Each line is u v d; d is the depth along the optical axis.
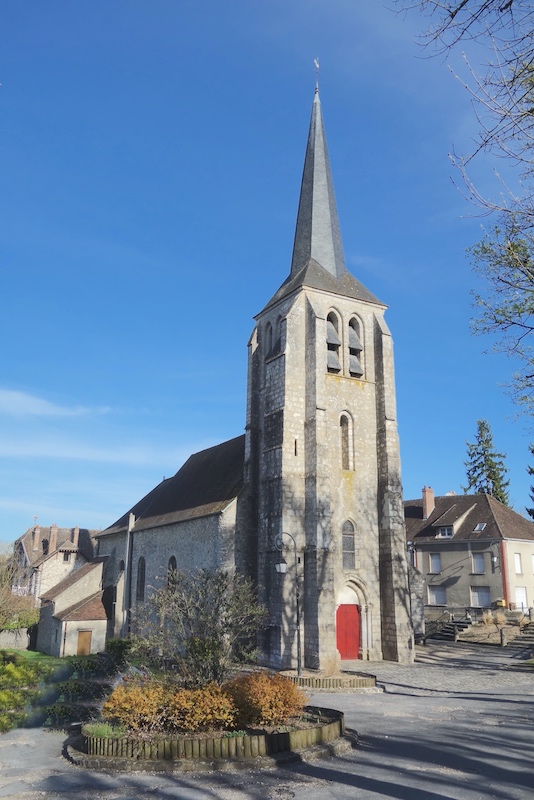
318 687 23.11
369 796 10.42
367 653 30.70
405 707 19.23
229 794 10.67
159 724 14.07
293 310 32.94
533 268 11.55
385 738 14.84
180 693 14.48
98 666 31.44
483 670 27.44
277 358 32.72
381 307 35.91
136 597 41.44
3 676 26.12
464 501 50.12
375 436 33.78
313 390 31.56
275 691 14.98
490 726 16.16
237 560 31.97
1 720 18.05
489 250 12.27
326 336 33.28
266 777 11.68
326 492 30.08
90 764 12.72
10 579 43.66
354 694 21.97
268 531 31.05
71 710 20.17
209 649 16.61
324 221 37.16
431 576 48.16
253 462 33.69
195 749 12.81
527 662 29.48
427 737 14.88
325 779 11.46
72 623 40.03
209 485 38.03
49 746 15.13
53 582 55.31
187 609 17.91
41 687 25.58
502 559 44.44
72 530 62.50
